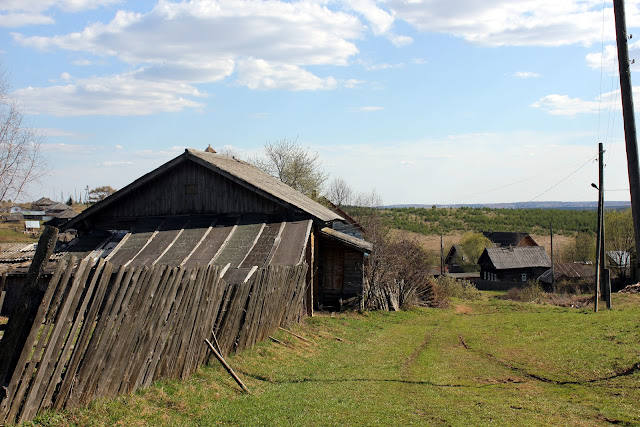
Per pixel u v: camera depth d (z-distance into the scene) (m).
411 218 113.62
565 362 12.85
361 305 22.66
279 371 11.05
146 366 7.96
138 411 7.12
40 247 5.86
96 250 19.80
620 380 10.42
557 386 10.78
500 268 62.31
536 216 114.75
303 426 7.38
